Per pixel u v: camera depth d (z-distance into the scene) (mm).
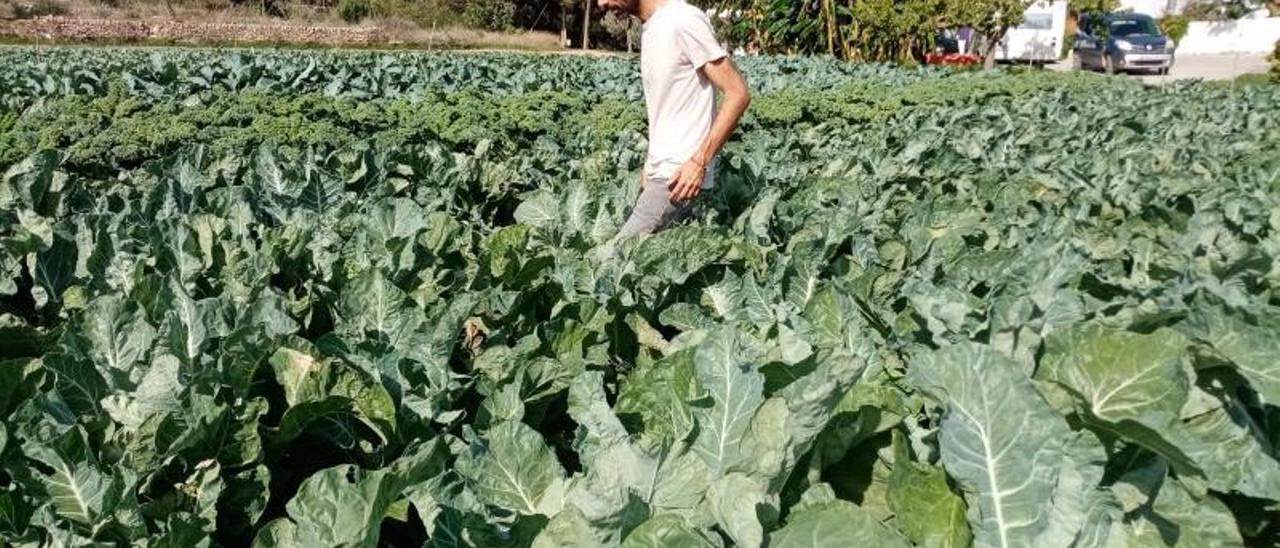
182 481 2326
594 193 5703
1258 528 2477
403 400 2645
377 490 2039
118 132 8586
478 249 4684
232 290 3479
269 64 15875
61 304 3842
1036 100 13812
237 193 5082
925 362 1940
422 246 4016
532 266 4008
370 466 2594
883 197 5602
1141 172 6828
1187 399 2000
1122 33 38250
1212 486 2104
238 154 7164
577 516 1755
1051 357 2121
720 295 3910
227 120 9562
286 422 2432
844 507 1699
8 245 4027
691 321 3414
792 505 2055
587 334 3176
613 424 2227
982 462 1807
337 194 5664
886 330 3178
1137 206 5609
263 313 2975
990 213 5461
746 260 4203
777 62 23109
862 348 2801
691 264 3988
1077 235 4746
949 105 14898
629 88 14305
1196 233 4266
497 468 2174
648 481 1912
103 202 5223
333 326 3574
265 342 2525
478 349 3393
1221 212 4809
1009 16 27641
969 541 1827
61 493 2154
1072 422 2092
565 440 3039
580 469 3023
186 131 8758
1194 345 2164
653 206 5059
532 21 55531
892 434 2141
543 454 2195
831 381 1979
